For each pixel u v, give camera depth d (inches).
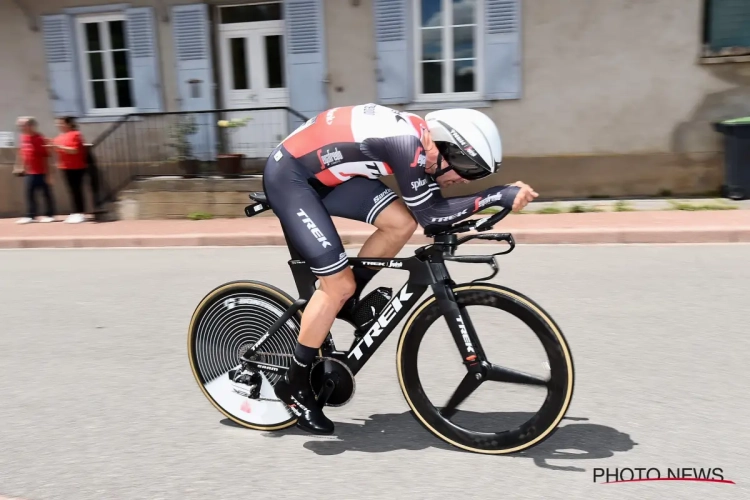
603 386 133.0
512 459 106.7
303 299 113.5
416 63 369.7
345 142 101.1
